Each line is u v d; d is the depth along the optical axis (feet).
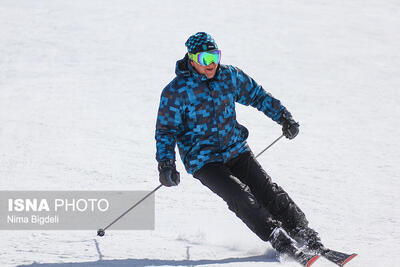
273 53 193.26
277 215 39.68
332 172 77.36
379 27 240.94
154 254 39.27
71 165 76.69
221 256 39.01
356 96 141.28
